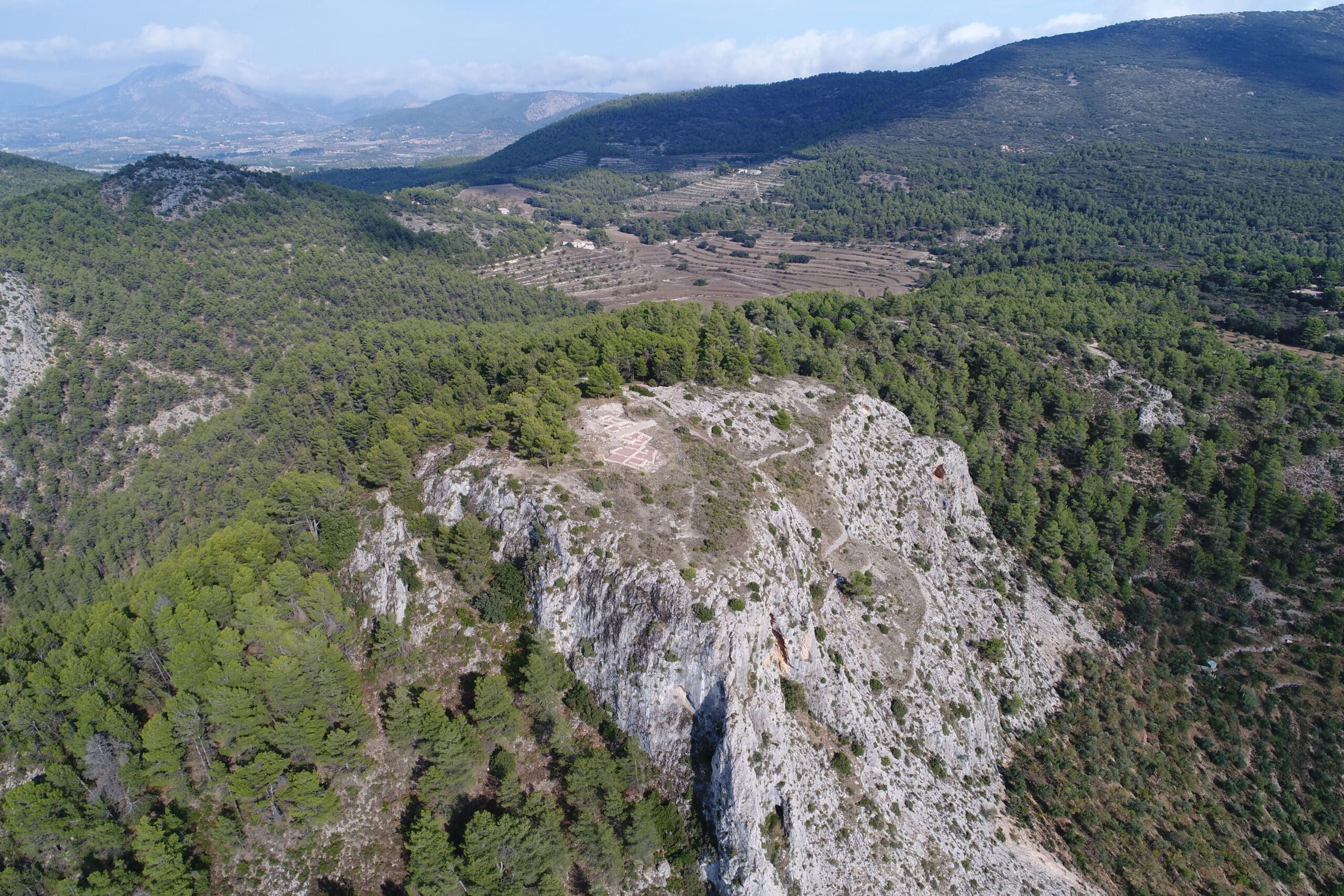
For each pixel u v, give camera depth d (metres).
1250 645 103.81
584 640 74.44
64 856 60.47
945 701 85.75
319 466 119.19
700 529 78.56
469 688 75.19
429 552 84.56
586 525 77.81
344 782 67.50
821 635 79.94
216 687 64.75
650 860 63.78
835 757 73.62
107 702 68.19
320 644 68.81
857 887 66.88
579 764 65.19
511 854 59.78
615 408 103.25
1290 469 119.25
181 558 86.75
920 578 97.12
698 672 67.62
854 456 107.06
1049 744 92.88
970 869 73.50
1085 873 79.56
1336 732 93.31
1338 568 106.94
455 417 110.12
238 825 62.78
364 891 61.25
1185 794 90.75
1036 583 111.06
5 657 75.00
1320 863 84.19
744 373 114.25
